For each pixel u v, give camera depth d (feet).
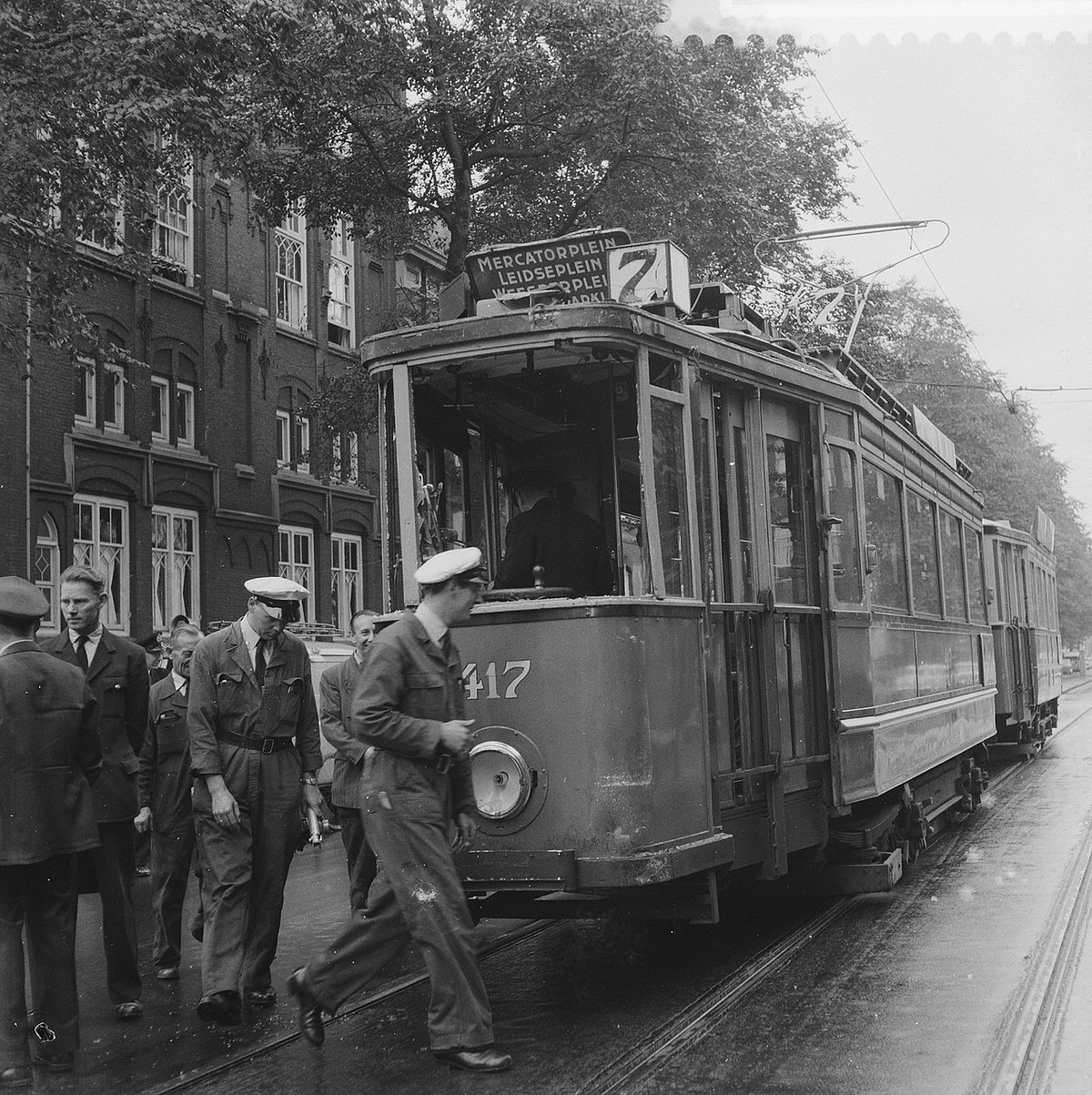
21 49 41.16
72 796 18.21
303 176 70.64
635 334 21.34
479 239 76.13
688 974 22.79
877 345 99.71
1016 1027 18.84
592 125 67.31
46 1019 17.93
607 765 19.76
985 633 50.37
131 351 72.74
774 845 23.95
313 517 90.99
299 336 89.92
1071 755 73.10
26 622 18.47
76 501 68.64
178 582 76.84
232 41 45.09
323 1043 18.89
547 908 21.68
